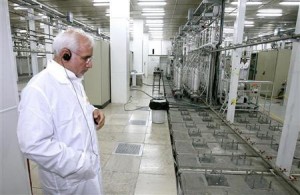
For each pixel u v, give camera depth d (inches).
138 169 93.7
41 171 40.8
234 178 89.0
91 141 42.9
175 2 270.1
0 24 48.0
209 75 211.9
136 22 385.4
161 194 77.2
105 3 278.8
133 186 81.4
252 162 103.0
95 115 48.9
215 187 82.3
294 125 84.9
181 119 171.9
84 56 38.4
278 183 86.0
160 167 95.8
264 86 293.4
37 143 32.4
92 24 450.6
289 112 86.7
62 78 37.8
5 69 49.4
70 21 263.4
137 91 317.1
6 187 50.1
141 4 281.3
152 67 699.4
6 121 49.8
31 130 32.4
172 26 462.6
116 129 144.5
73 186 40.3
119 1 208.4
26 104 33.4
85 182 41.7
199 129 147.9
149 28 495.2
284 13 306.5
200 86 257.4
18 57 352.8
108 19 393.1
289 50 279.3
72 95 39.4
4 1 49.0
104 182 83.4
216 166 97.9
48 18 242.8
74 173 36.9
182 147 118.3
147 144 120.4
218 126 154.8
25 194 57.1
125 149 113.4
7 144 50.0
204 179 87.4
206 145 121.3
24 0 177.8
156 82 451.5
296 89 83.0
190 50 291.6
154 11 322.0
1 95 48.1
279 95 288.2
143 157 104.9
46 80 36.3
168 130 143.9
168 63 570.3
